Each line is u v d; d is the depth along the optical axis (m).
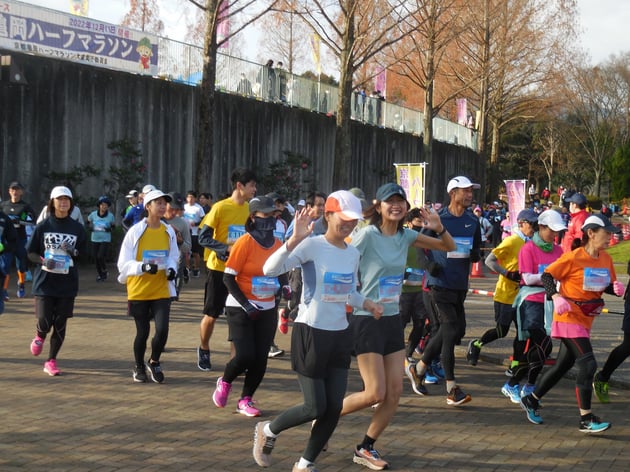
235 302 6.44
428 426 6.37
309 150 27.41
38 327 7.81
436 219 5.70
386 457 5.50
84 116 19.20
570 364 6.42
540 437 6.13
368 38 23.08
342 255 4.93
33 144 18.11
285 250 4.78
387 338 5.29
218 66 23.33
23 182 17.95
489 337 8.80
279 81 26.08
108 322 11.03
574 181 73.56
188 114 22.25
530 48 37.94
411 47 28.36
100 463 5.15
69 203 7.68
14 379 7.54
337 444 5.78
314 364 4.80
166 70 21.69
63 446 5.50
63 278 7.74
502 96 41.66
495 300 8.70
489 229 27.67
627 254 26.38
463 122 44.44
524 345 7.33
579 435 6.22
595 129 64.75
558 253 7.33
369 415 6.64
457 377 8.35
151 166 21.12
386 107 33.12
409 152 34.78
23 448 5.42
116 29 19.88
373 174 31.62
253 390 6.53
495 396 7.52
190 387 7.43
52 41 18.38
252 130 24.47
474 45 35.97
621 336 10.90
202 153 19.02
